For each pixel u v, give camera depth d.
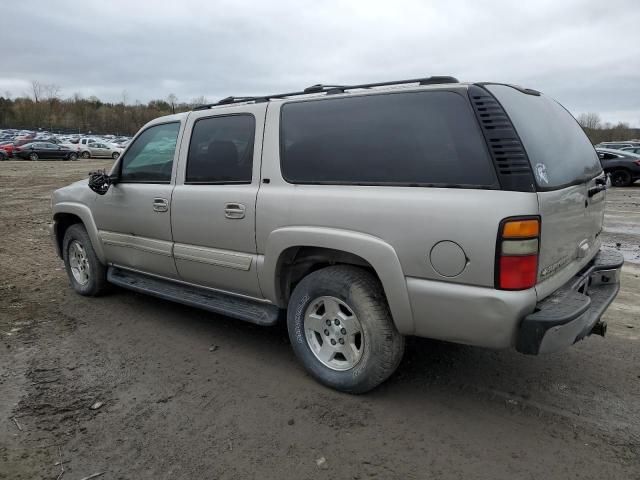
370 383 3.16
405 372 3.60
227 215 3.71
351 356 3.24
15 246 8.17
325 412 3.11
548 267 2.78
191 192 3.98
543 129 3.10
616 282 3.58
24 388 3.46
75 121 99.69
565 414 3.05
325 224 3.17
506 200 2.58
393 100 3.05
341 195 3.11
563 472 2.55
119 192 4.64
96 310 4.99
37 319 4.75
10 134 62.97
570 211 2.99
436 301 2.79
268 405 3.20
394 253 2.89
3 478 2.56
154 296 4.90
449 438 2.84
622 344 4.05
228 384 3.48
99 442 2.85
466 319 2.73
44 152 36.34
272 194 3.45
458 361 3.76
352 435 2.88
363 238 2.99
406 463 2.64
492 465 2.61
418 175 2.87
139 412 3.14
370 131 3.10
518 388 3.37
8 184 19.08
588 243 3.46
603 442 2.78
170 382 3.52
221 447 2.79
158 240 4.35
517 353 3.88
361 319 3.10
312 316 3.41
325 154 3.27
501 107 2.72
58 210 5.42
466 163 2.72
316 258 3.37
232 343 4.17
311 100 3.42
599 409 3.11
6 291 5.65
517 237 2.56
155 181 4.36
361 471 2.58
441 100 2.88
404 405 3.18
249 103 3.77
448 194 2.74
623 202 13.58
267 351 4.00
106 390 3.42
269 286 3.56
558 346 2.63
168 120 4.34
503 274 2.59
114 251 4.86
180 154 4.14
